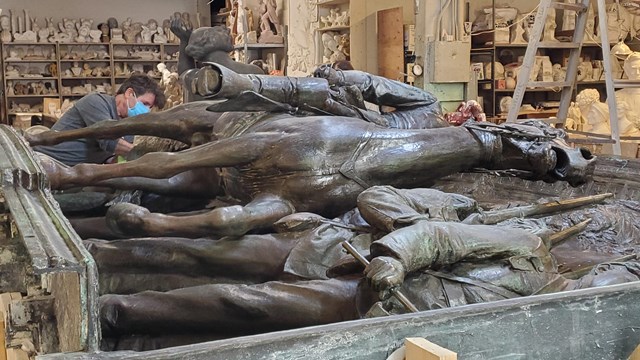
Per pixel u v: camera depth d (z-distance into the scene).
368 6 8.02
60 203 3.32
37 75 13.81
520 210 2.86
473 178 3.56
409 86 3.69
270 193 2.79
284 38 9.77
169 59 14.77
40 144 3.49
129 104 4.78
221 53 5.53
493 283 2.25
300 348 1.49
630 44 8.73
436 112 3.73
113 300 2.27
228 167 2.91
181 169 2.80
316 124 2.82
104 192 3.43
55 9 14.34
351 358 1.54
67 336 1.57
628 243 2.85
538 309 1.73
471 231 2.28
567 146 3.27
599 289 1.83
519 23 8.43
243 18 9.40
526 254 2.31
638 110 6.67
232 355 1.44
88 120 4.62
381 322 1.57
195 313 2.22
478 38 8.44
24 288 1.91
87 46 14.38
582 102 6.82
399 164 2.89
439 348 1.43
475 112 4.71
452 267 2.28
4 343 1.96
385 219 2.38
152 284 2.58
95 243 2.62
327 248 2.50
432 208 2.53
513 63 8.50
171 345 2.29
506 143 3.12
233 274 2.57
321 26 9.00
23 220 1.83
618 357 1.83
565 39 8.56
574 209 3.04
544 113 8.00
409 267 2.10
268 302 2.19
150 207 3.41
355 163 2.82
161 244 2.57
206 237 2.59
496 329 1.68
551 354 1.75
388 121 3.54
